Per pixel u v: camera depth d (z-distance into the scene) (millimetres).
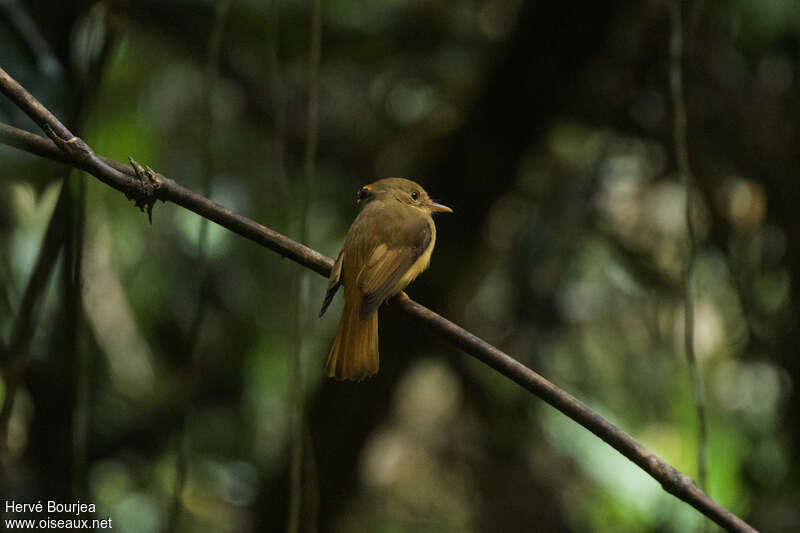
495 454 12203
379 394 10664
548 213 11500
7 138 4965
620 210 11492
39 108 4973
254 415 12078
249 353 11961
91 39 6297
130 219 11258
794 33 10102
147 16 10523
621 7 9000
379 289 6348
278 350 11914
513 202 11766
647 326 11648
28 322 5602
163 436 11469
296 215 11219
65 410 9242
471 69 11125
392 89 11695
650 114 10680
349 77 12055
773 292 10727
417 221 6898
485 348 4980
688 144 10414
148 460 11617
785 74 10352
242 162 11656
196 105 11688
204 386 11875
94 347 10672
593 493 11766
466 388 11906
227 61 11008
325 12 11062
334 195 11531
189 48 10852
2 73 5008
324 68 11742
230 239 11508
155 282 11430
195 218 11219
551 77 9555
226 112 11664
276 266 11797
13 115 6461
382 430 11711
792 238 10359
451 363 11766
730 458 10719
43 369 9297
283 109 6355
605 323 11750
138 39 11047
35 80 6723
